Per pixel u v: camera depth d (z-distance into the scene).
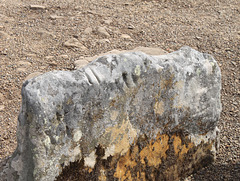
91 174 2.36
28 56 4.77
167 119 2.68
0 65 4.53
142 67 2.38
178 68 2.60
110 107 2.30
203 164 3.14
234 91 4.31
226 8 6.70
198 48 5.24
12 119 3.74
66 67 4.57
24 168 2.12
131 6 6.57
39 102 1.98
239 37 5.59
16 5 6.22
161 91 2.55
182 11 6.51
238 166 3.11
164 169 2.81
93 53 4.92
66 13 6.03
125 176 2.57
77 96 2.12
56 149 2.12
